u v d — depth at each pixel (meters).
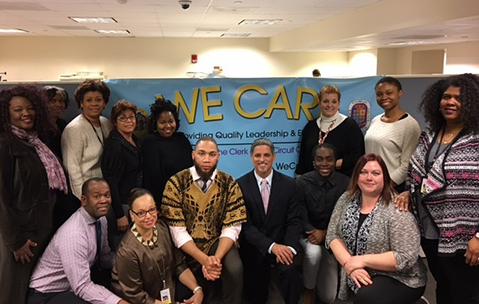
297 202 2.46
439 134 1.98
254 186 2.40
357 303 1.98
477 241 1.78
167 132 2.44
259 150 2.34
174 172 2.47
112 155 2.24
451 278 1.95
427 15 5.53
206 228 2.31
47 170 2.03
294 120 2.86
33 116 2.00
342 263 2.07
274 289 2.67
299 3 6.25
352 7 6.82
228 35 10.89
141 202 2.00
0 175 1.85
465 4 4.88
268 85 2.80
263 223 2.40
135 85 2.68
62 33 10.09
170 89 2.71
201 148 2.23
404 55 10.92
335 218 2.22
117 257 2.04
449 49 10.23
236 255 2.27
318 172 2.50
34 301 2.00
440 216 1.89
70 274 1.97
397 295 1.95
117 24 8.41
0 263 1.94
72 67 11.12
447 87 1.88
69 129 2.26
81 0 5.82
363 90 2.91
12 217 1.88
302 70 12.20
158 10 6.69
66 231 2.01
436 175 1.88
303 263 2.46
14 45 10.80
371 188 2.03
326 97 2.60
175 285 2.25
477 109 1.79
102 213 2.04
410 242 1.93
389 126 2.49
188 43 11.45
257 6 6.43
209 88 2.75
